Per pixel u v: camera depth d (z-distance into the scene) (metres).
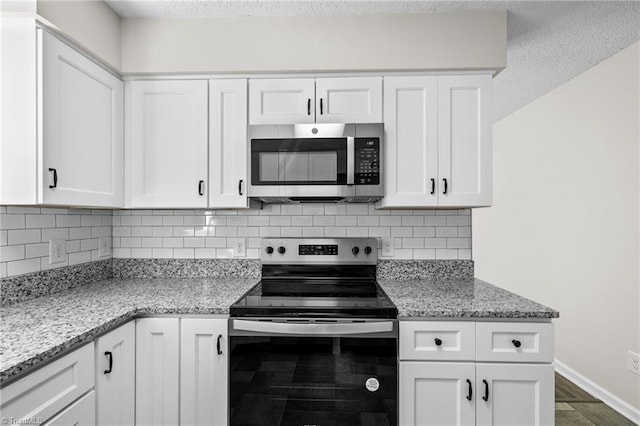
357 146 1.95
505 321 1.59
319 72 2.03
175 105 2.04
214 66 2.01
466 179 1.98
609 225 2.55
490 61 1.96
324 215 2.32
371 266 2.27
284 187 1.97
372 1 1.87
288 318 1.60
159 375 1.62
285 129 1.97
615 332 2.51
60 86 1.56
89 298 1.75
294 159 1.97
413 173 1.99
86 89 1.74
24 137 1.46
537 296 3.37
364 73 2.03
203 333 1.62
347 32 2.00
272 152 1.98
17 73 1.46
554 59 2.52
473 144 1.98
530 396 1.57
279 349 1.59
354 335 1.57
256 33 2.02
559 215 3.07
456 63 1.96
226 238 2.33
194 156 2.03
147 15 2.00
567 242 2.97
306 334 1.56
